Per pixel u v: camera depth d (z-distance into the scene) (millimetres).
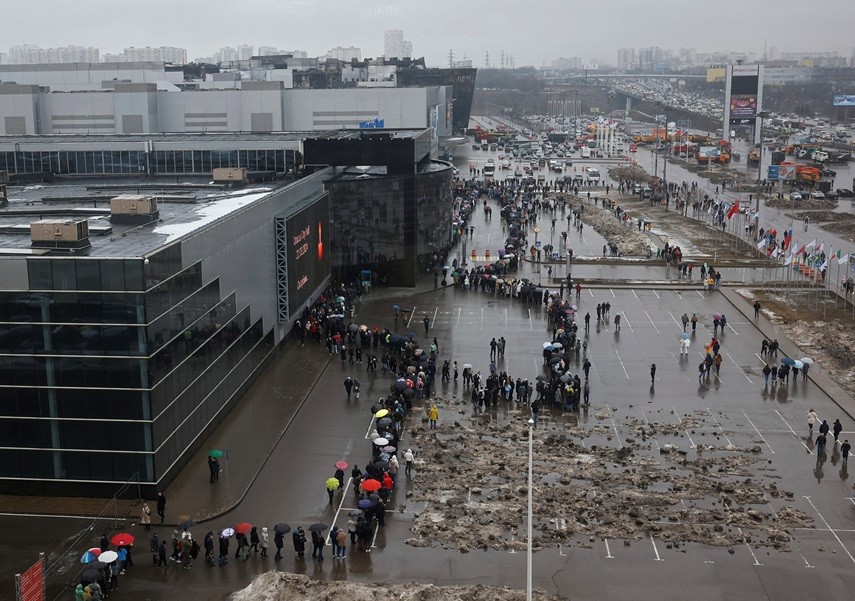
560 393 92938
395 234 140625
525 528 66938
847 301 134250
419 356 101562
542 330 118812
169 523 67125
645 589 59156
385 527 67125
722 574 61000
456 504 70562
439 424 87062
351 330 112125
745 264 159250
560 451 80688
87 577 55781
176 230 83312
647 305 132875
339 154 139500
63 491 71250
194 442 79000
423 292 139125
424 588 58031
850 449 80750
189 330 77500
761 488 73812
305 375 100312
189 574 60562
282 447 81750
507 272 151500
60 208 99750
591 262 160875
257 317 98062
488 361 106312
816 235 188625
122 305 68125
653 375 98938
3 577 59562
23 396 70000
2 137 161375
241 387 92375
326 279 131375
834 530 67125
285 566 61656
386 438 77875
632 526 67312
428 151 174375
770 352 109062
